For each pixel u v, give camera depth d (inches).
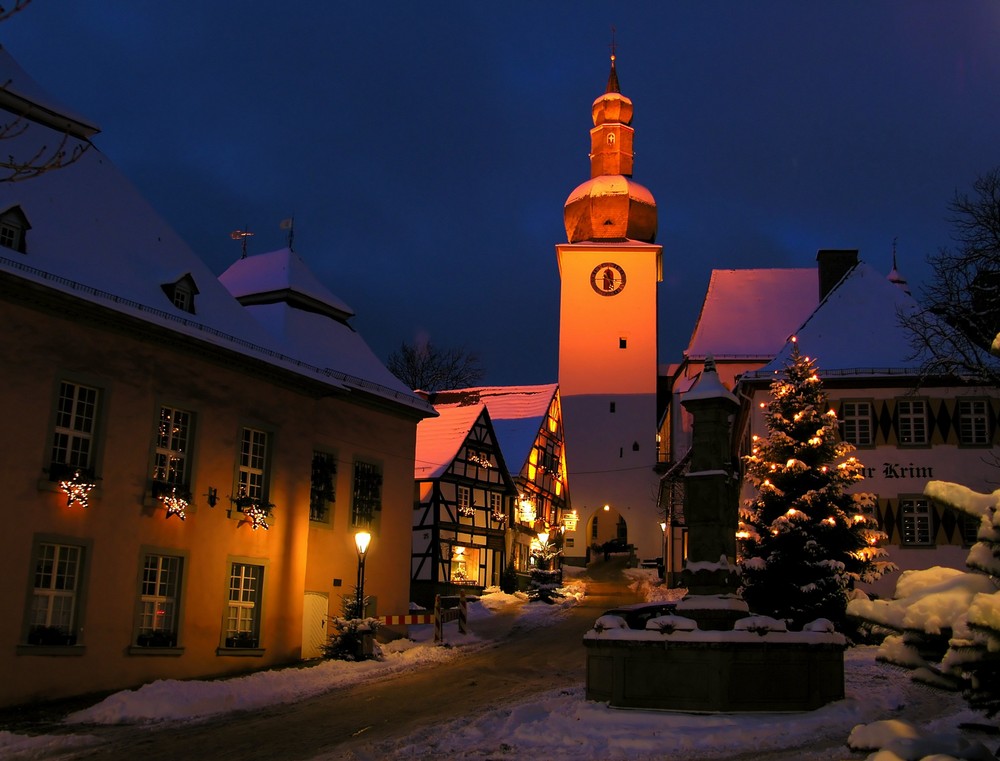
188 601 922.7
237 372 1001.5
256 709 751.1
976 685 310.0
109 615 844.6
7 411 776.3
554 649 1128.2
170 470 922.7
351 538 1202.0
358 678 906.7
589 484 2844.5
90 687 820.6
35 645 780.0
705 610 678.5
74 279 837.2
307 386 1091.3
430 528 1658.5
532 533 2063.2
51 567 808.9
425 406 1321.4
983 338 948.6
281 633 1025.5
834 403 1373.0
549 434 2309.3
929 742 347.3
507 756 525.0
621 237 2992.1
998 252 954.1
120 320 862.5
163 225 1031.0
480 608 1544.0
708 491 701.3
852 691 725.9
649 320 2935.5
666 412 3097.9
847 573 1103.0
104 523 846.5
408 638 1229.1
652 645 633.6
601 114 3179.1
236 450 992.2
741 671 623.5
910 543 1317.7
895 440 1347.2
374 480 1248.2
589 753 526.9
